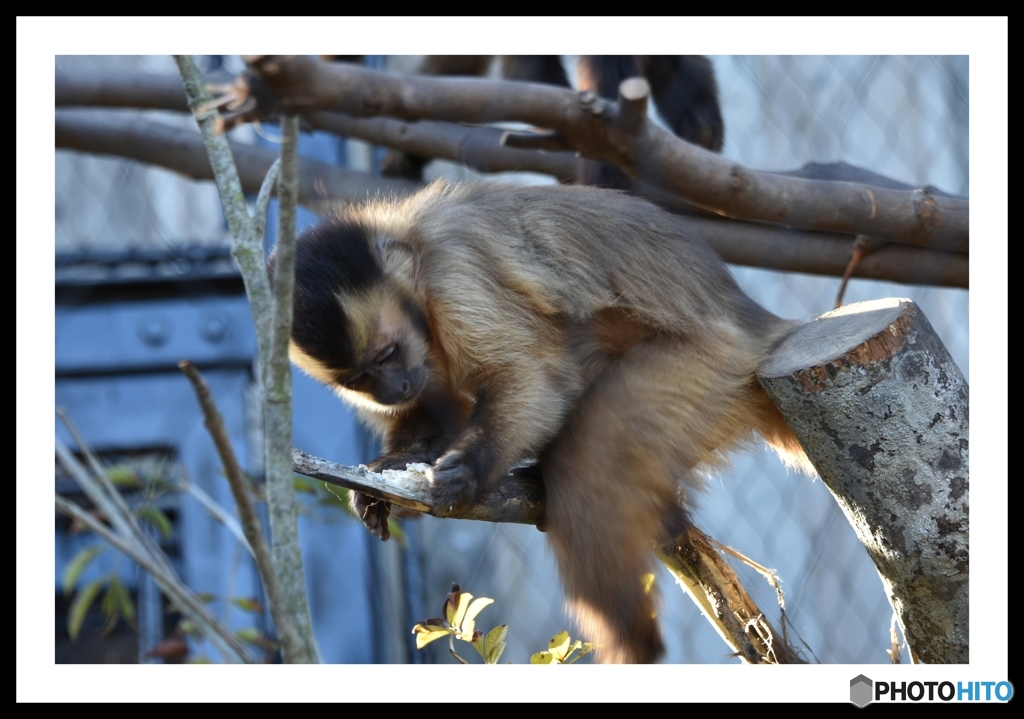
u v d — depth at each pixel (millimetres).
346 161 6879
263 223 2295
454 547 7863
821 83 8344
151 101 5457
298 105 2699
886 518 3254
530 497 3750
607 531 3619
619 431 3693
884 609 8266
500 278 3869
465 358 3830
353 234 4035
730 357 3871
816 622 8102
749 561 3787
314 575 6504
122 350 6777
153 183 7105
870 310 3443
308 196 5859
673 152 4195
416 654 7219
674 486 3732
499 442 3590
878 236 4660
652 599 3629
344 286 3924
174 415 6730
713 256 4184
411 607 7512
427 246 4008
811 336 3508
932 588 3279
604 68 5359
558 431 3742
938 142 8391
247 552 6270
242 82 2520
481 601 3205
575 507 3641
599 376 3881
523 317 3818
